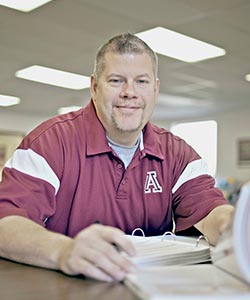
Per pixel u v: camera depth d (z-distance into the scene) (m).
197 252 0.79
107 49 1.20
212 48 3.86
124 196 1.24
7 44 3.75
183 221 1.28
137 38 1.22
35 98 6.29
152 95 1.23
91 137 1.23
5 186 1.04
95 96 1.26
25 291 0.61
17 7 2.93
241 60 4.23
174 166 1.35
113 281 0.66
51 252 0.76
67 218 1.19
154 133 1.38
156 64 1.26
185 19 3.14
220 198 1.26
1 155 7.74
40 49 3.89
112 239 0.70
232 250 0.60
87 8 2.92
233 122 7.45
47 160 1.13
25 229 0.86
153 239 1.01
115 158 1.23
